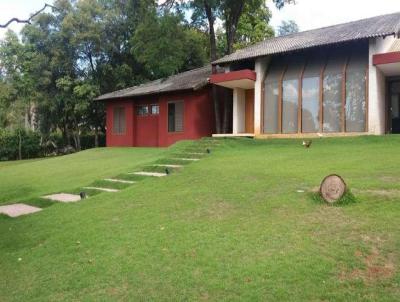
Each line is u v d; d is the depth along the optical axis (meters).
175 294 4.84
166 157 15.13
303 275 4.89
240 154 14.19
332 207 7.09
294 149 14.38
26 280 5.81
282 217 6.88
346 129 16.67
